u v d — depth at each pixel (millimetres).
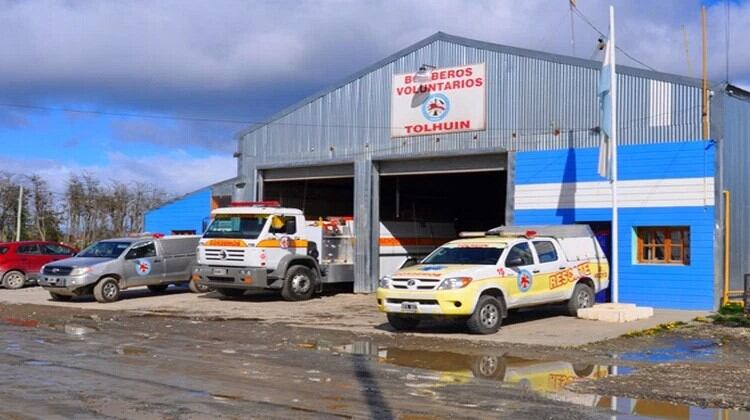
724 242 19297
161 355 12648
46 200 49656
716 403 9078
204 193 31906
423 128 24016
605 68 18422
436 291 14852
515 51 22250
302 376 10734
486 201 32906
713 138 18969
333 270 24453
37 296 25172
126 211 50344
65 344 13977
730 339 14734
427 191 30219
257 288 22906
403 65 24578
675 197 19438
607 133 18484
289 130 27344
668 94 19609
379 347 13758
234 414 8352
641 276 19844
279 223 22984
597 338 14625
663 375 10930
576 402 9094
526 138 22000
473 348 13570
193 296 24500
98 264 22672
